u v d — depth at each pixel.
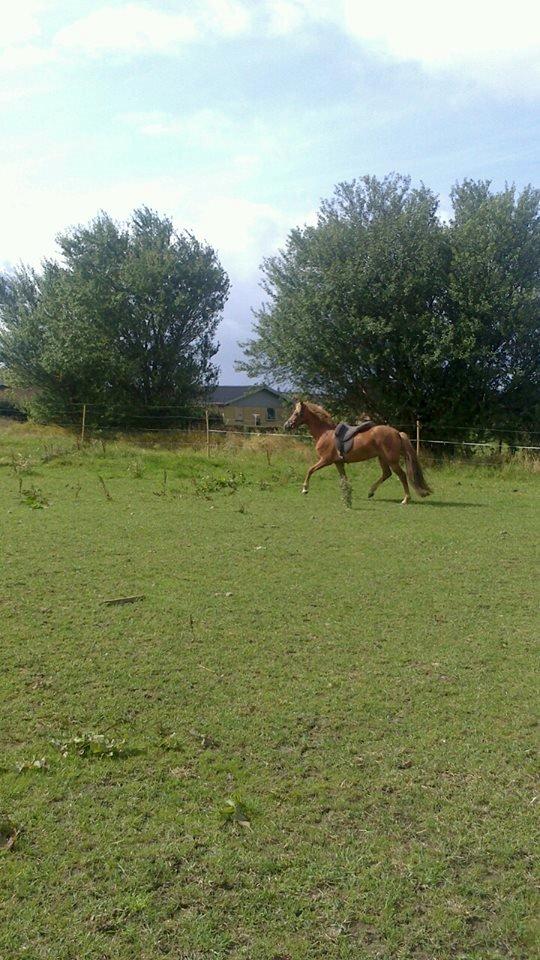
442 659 5.78
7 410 42.31
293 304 24.28
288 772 4.06
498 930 2.91
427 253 23.03
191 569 8.43
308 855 3.34
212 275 31.56
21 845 3.35
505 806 3.76
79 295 30.03
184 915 2.96
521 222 22.80
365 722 4.68
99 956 2.74
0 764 4.04
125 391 31.48
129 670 5.40
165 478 15.52
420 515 12.77
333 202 24.66
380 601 7.35
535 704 4.98
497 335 23.06
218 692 5.08
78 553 9.03
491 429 23.44
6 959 2.70
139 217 32.09
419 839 3.49
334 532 10.95
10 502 12.78
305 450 21.83
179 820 3.58
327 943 2.83
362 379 24.75
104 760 4.13
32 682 5.15
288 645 6.02
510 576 8.45
